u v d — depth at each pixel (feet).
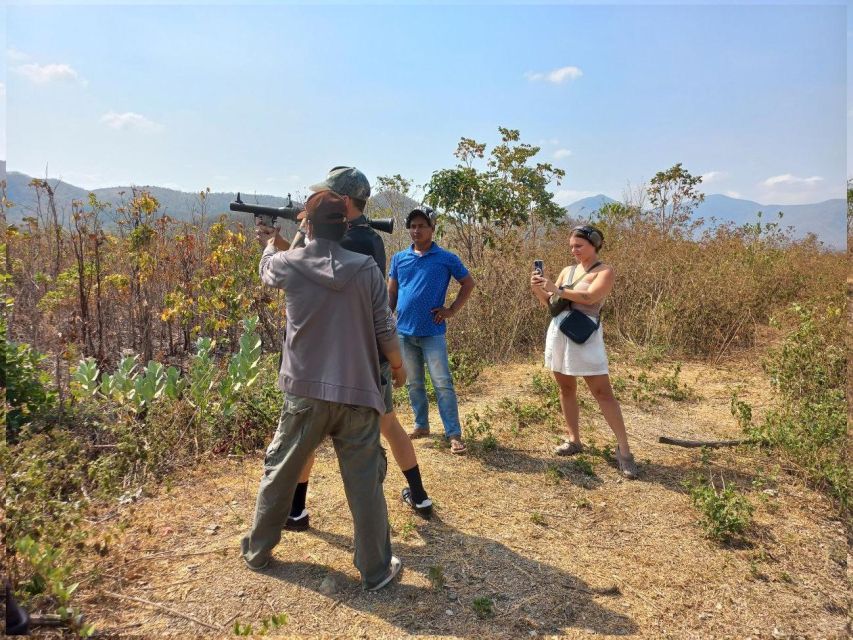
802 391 17.01
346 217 8.34
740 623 8.45
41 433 12.93
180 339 23.65
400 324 14.47
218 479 12.56
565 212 32.09
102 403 15.05
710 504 10.80
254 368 15.10
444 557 9.80
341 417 8.20
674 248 31.94
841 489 11.48
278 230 9.83
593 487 12.66
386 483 12.55
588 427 16.26
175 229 24.02
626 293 28.50
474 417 16.90
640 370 22.81
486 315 25.39
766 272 31.12
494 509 11.55
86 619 7.87
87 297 20.92
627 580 9.37
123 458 12.54
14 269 21.59
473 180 27.63
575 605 8.72
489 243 27.94
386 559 8.86
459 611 8.48
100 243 20.93
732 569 9.73
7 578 7.41
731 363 23.86
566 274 13.74
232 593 8.58
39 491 9.59
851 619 8.40
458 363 21.40
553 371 13.82
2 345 13.99
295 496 10.26
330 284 7.88
